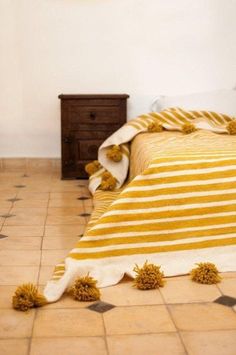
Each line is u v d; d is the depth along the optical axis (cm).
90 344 169
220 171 249
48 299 198
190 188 245
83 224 302
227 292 210
